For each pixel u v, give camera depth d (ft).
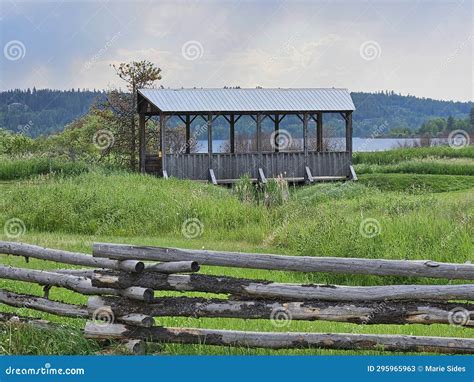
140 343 27.17
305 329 30.66
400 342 26.55
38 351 27.91
